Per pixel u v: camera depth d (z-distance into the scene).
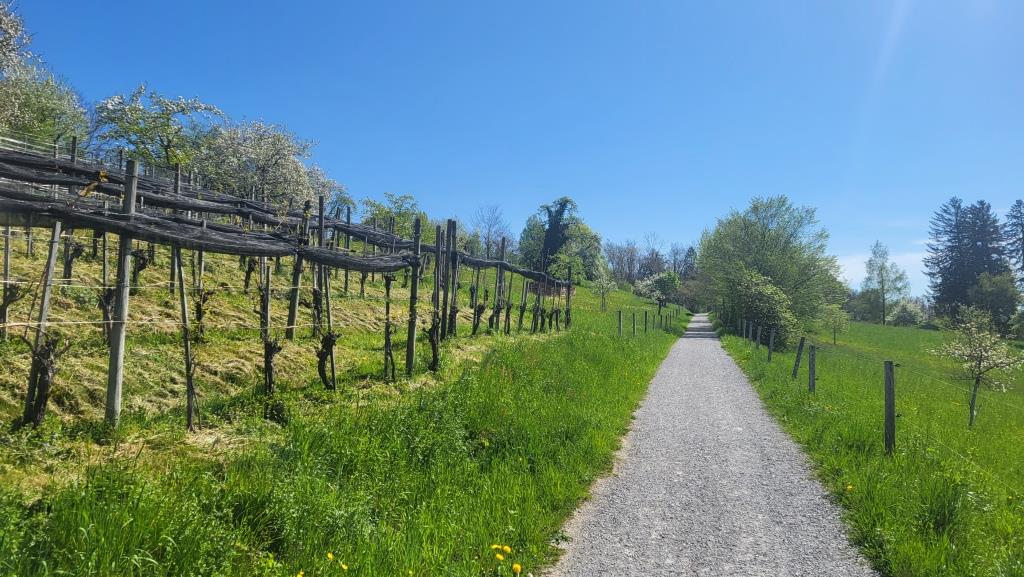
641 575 4.63
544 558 4.91
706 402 12.57
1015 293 58.25
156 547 3.62
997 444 10.50
